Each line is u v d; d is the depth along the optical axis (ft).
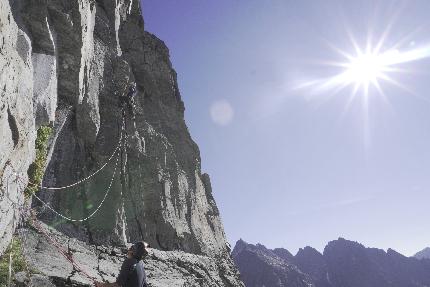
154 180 95.91
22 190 45.03
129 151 94.58
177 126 133.59
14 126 39.55
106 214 77.00
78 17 74.54
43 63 57.62
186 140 133.49
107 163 85.25
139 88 127.24
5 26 37.45
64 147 74.90
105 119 92.63
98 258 60.39
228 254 123.34
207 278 85.87
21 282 37.11
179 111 144.25
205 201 126.41
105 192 80.48
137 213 88.53
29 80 45.60
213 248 112.16
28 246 46.42
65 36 72.43
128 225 85.46
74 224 68.85
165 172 104.12
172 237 93.35
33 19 57.26
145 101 127.13
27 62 45.19
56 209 67.62
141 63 135.23
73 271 46.88
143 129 107.24
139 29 148.66
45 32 58.70
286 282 627.87
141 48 140.77
